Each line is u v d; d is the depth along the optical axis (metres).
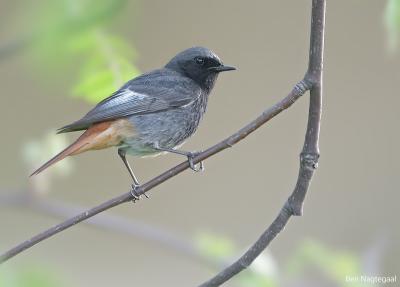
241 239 14.13
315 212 13.83
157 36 13.95
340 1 14.91
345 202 14.02
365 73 14.89
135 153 8.06
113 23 3.82
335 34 14.94
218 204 14.43
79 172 14.16
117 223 7.62
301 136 14.87
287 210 5.25
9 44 3.62
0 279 3.59
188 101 8.29
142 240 7.56
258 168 14.73
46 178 7.11
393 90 14.83
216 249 7.27
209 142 14.55
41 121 13.70
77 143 7.23
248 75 14.69
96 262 12.92
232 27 14.68
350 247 13.26
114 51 5.08
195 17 14.20
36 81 3.83
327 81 14.90
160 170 14.43
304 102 14.92
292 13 14.85
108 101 7.60
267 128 14.94
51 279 3.69
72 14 3.58
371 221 13.72
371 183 14.32
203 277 12.69
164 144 8.16
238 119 14.66
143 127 7.86
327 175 14.45
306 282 6.82
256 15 14.61
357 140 14.66
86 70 5.06
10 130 13.54
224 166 14.73
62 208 7.17
